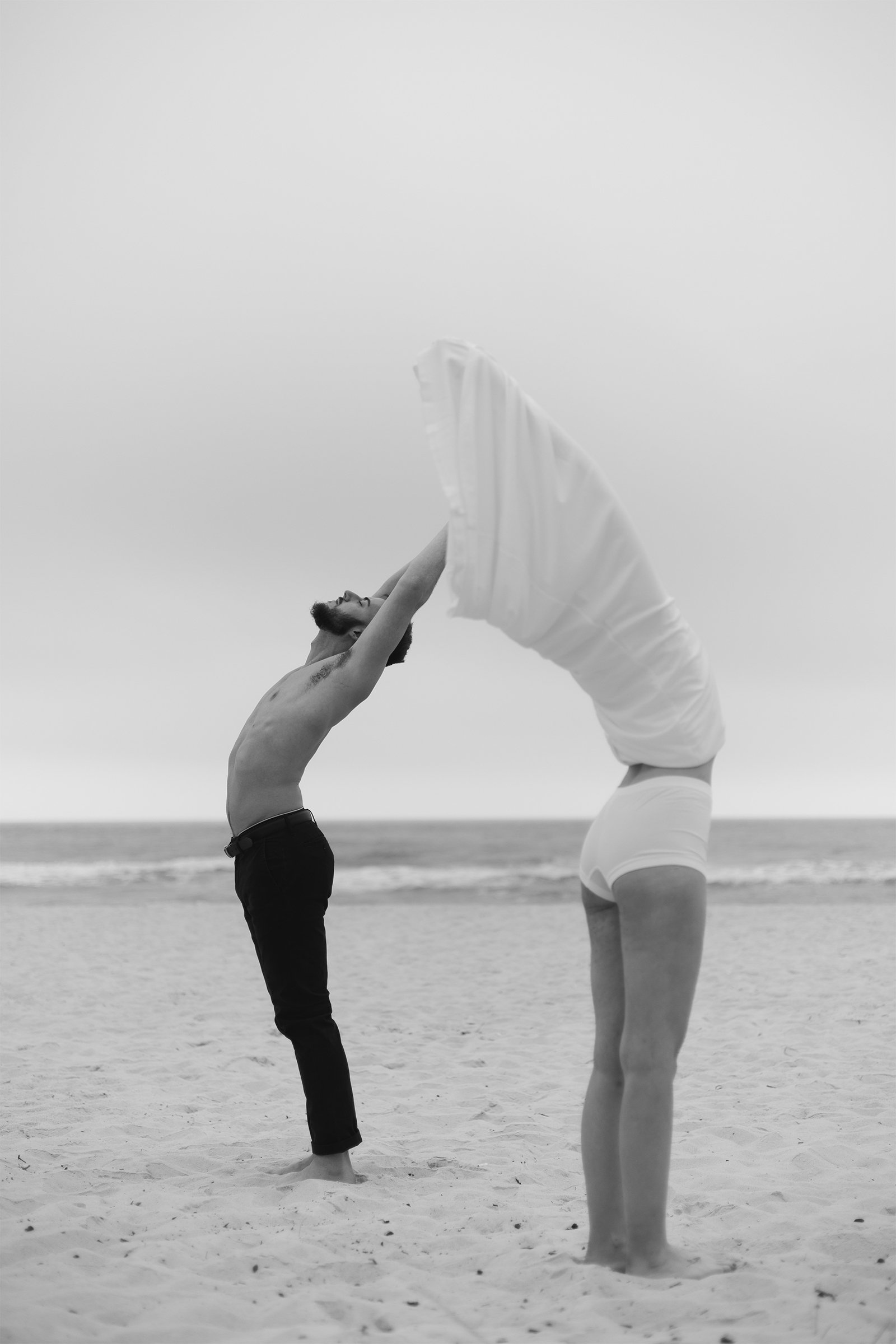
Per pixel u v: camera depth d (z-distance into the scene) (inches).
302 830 150.6
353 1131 153.8
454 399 101.7
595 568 103.0
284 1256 118.2
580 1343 92.7
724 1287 104.1
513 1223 132.7
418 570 148.5
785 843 1822.1
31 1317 96.3
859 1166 159.9
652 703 105.0
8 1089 220.2
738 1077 229.6
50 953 471.8
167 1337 94.3
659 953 103.9
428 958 470.9
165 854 1643.7
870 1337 92.4
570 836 2234.3
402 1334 95.7
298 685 153.8
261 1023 309.7
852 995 335.3
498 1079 236.4
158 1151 169.6
